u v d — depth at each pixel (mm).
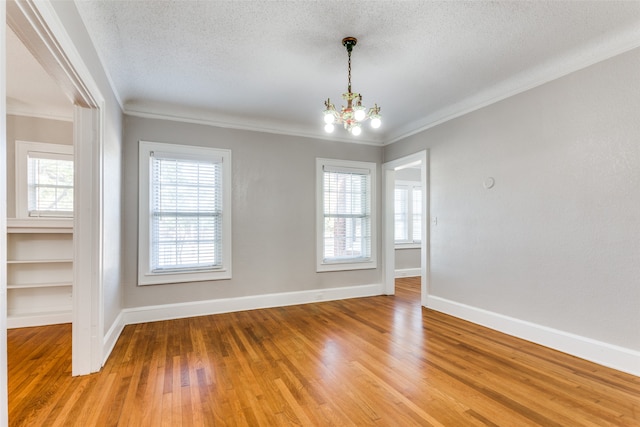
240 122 4219
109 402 2002
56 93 3414
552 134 2852
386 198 5133
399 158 4824
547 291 2883
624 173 2387
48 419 1827
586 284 2604
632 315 2342
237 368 2473
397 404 1977
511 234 3197
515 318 3152
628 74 2371
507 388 2156
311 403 1992
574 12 2148
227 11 2123
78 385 2209
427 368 2457
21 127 3793
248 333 3273
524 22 2252
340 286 4816
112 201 2957
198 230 3980
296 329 3393
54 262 3701
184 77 3072
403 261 6738
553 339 2814
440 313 3986
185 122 3941
